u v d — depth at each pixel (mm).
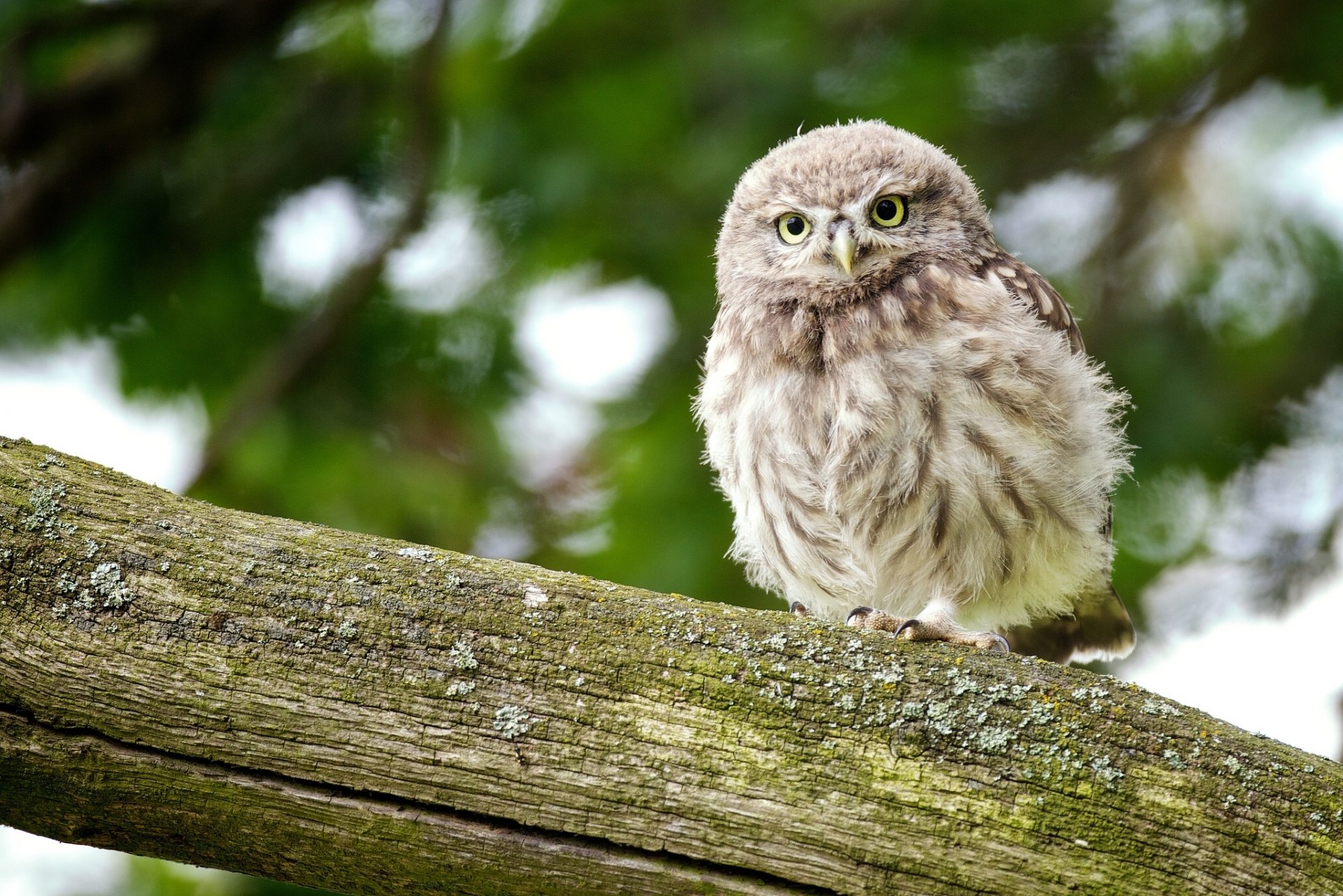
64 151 11344
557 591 5547
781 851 5184
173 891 9891
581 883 5223
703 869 5211
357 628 5387
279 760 5277
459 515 11695
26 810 5395
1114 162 12211
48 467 5660
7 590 5375
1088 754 5254
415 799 5262
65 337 11977
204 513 5660
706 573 11148
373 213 12172
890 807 5203
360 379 11930
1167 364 11297
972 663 5492
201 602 5398
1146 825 5164
